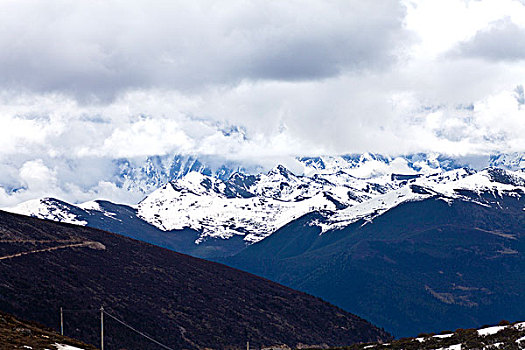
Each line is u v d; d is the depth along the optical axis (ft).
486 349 391.04
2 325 461.78
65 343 459.32
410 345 447.42
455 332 462.19
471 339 419.74
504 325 463.42
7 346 399.03
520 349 373.40
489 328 457.27
